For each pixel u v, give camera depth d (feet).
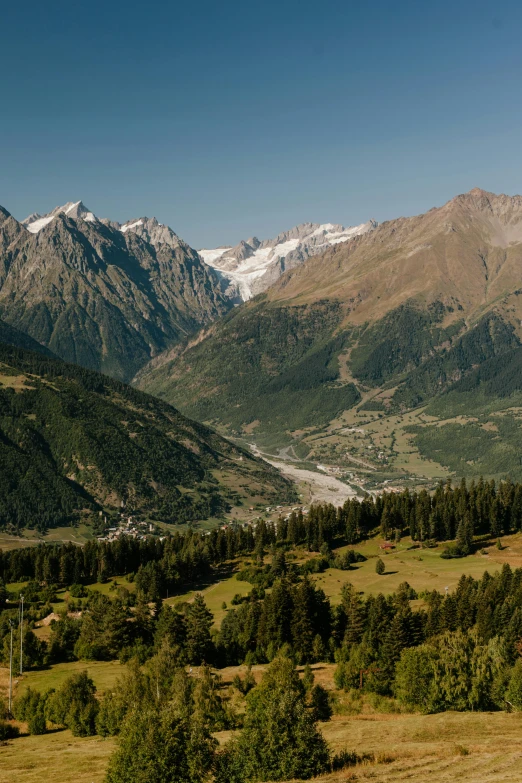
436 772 226.38
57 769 267.80
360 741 274.98
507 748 251.19
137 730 225.15
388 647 402.52
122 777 219.00
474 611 459.32
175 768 217.56
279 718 235.61
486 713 317.83
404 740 274.57
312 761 230.89
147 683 348.18
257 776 227.81
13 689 417.90
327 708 328.08
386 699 353.92
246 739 235.40
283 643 474.49
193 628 469.16
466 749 249.96
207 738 232.94
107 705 327.06
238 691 372.79
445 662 339.77
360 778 224.53
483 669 332.80
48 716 347.15
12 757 292.81
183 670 370.12
